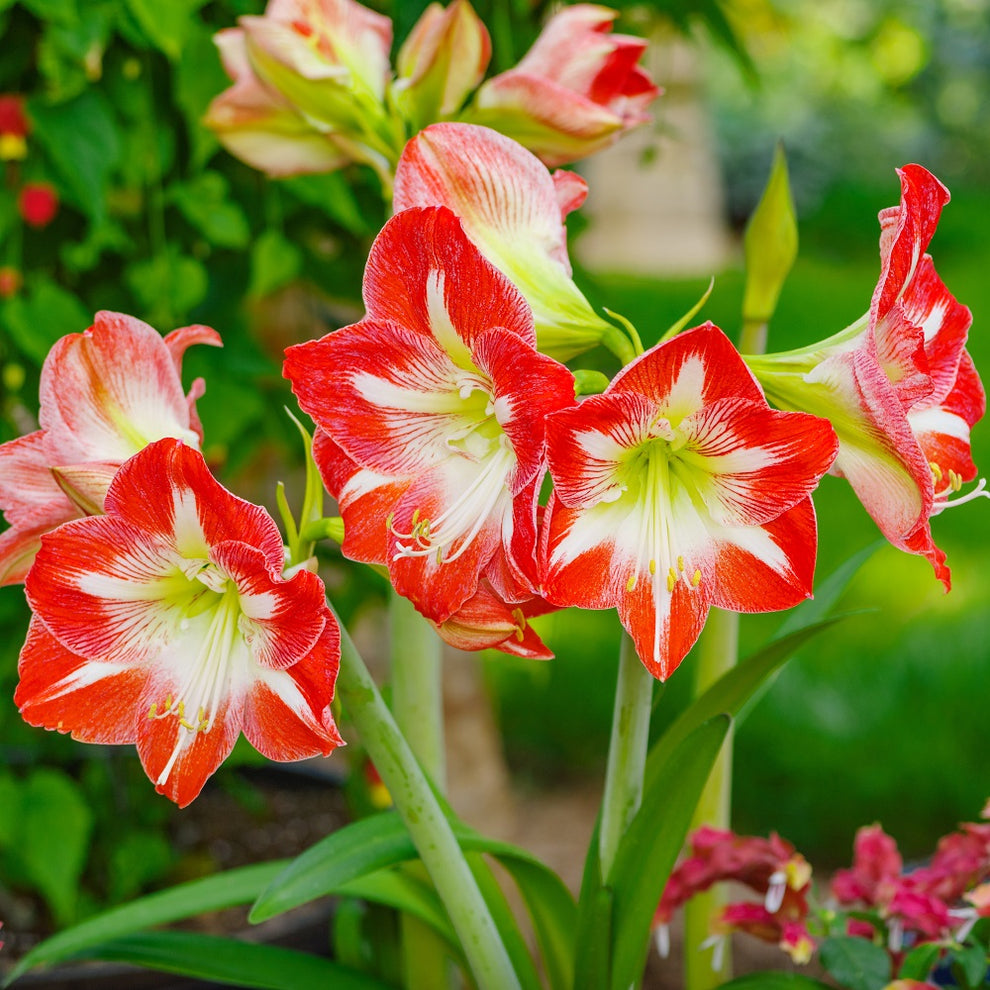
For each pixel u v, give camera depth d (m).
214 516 1.49
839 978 1.71
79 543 1.50
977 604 4.27
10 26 2.07
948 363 1.54
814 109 14.35
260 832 2.50
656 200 12.13
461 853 1.64
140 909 1.78
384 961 1.99
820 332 8.63
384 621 2.96
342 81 1.76
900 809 3.10
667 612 1.49
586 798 3.45
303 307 2.70
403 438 1.52
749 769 3.25
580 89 1.78
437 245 1.47
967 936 1.78
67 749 2.42
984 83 14.75
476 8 2.17
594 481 1.47
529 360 1.45
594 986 1.66
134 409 1.57
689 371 1.45
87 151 2.05
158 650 1.53
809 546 1.48
